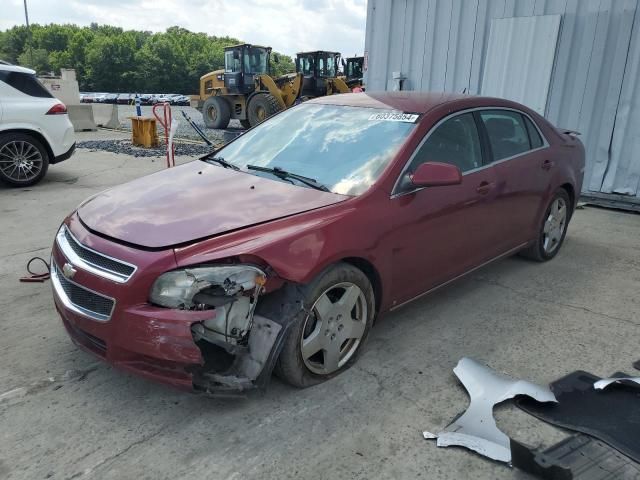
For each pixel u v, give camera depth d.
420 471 2.42
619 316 4.05
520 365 3.33
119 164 10.52
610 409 2.86
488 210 4.02
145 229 2.81
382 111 3.86
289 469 2.42
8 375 3.11
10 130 7.88
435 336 3.67
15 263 4.88
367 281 3.16
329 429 2.69
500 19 8.20
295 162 3.64
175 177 3.66
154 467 2.42
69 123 8.59
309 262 2.78
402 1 9.37
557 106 7.90
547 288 4.56
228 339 2.65
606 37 7.25
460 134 3.88
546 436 2.65
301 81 20.05
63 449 2.53
